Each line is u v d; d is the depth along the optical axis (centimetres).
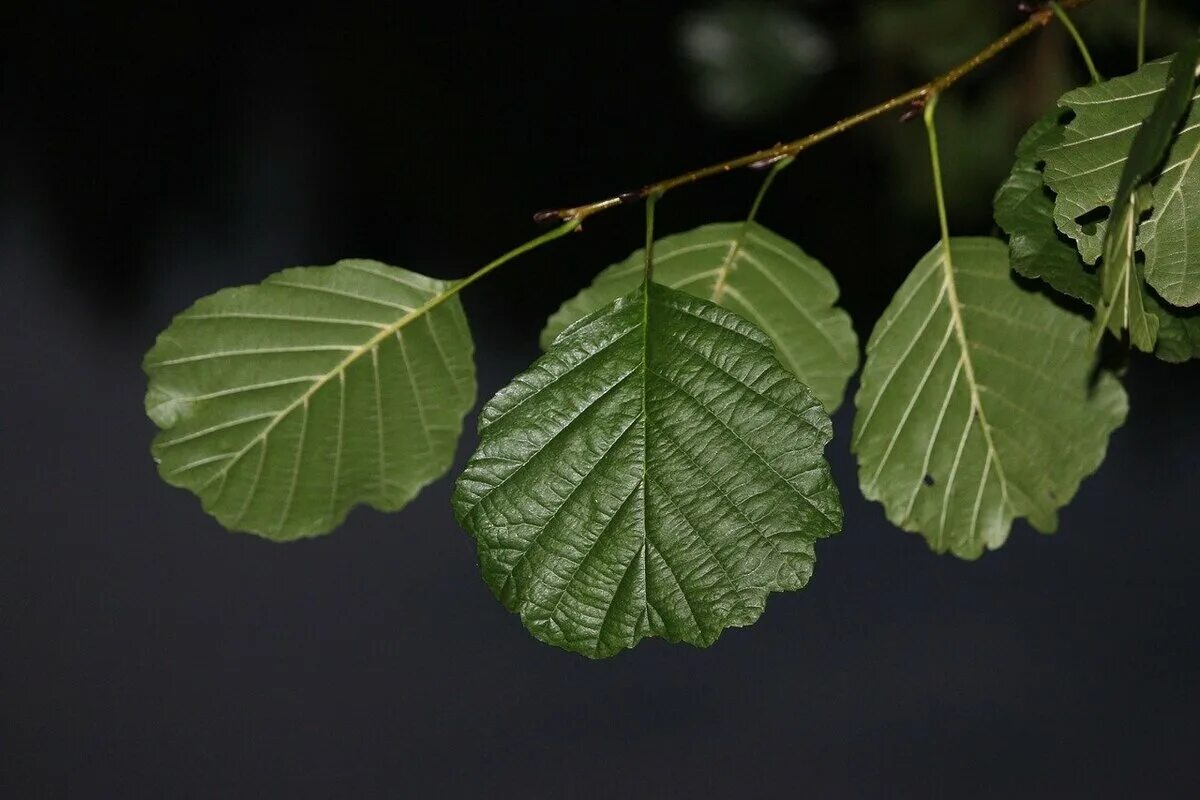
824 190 196
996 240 101
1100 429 101
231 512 101
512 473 96
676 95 218
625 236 214
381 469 101
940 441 101
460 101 232
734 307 102
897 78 135
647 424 96
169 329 100
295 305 101
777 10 131
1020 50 129
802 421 96
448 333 101
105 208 240
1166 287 95
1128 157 95
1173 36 125
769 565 95
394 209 229
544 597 96
